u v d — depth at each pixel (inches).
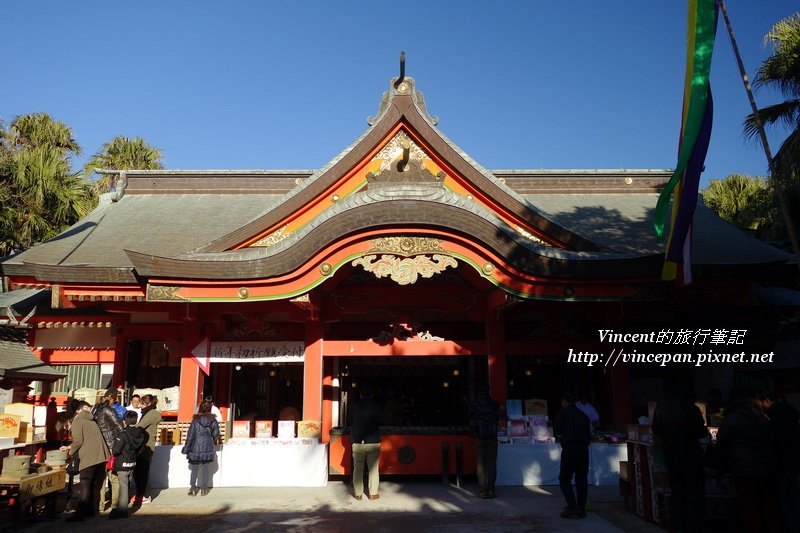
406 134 540.7
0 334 463.5
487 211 440.5
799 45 655.8
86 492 350.3
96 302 522.3
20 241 908.0
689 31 379.9
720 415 402.0
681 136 393.7
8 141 1080.8
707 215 643.5
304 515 361.7
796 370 407.5
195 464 422.3
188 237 594.9
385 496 416.8
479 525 336.2
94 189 1124.5
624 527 329.7
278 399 651.5
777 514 288.8
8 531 324.8
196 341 517.0
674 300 495.8
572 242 494.9
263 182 742.5
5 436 346.6
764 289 625.3
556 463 463.5
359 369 624.1
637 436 352.8
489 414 413.7
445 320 613.0
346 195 532.1
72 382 861.8
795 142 630.5
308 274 445.1
